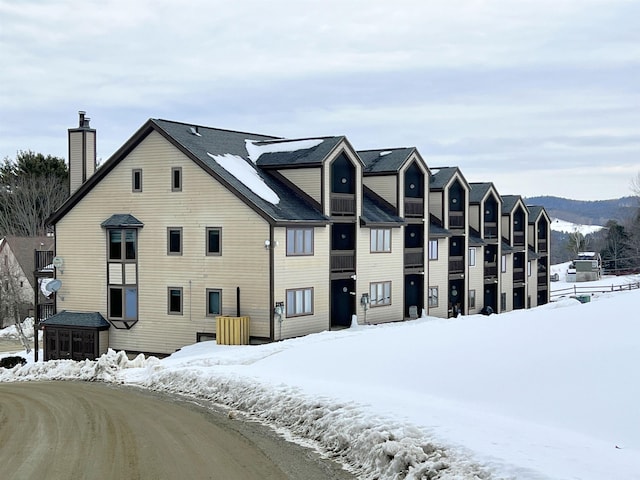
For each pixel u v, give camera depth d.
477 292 53.19
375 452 12.23
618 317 22.17
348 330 35.75
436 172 50.00
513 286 59.50
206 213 34.94
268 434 14.84
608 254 104.38
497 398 15.37
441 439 11.96
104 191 38.06
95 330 37.38
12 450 13.71
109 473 11.95
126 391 21.44
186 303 35.62
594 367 15.99
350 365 20.73
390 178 42.78
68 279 39.16
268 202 34.56
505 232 59.03
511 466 10.24
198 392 20.39
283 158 38.25
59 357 38.72
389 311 41.62
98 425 15.99
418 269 44.31
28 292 61.81
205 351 32.44
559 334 20.72
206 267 35.00
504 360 18.25
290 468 12.20
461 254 50.50
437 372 18.30
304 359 22.72
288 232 34.19
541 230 66.06
